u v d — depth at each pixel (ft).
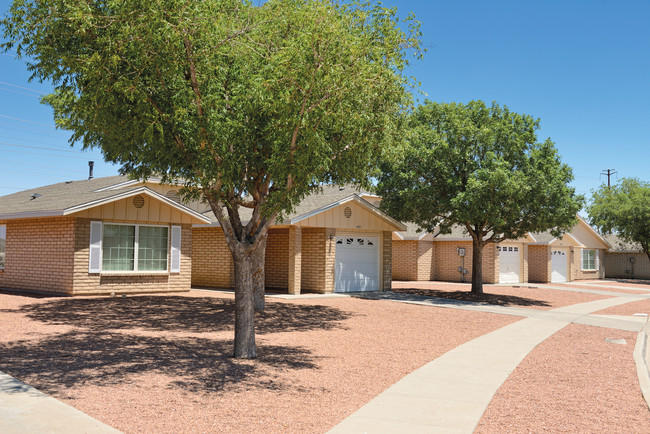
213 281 72.49
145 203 59.16
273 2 31.37
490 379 26.25
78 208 52.54
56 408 18.62
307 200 71.26
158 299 53.78
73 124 29.19
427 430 18.38
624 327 48.16
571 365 30.40
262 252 50.26
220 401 20.66
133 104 26.58
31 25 25.63
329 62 27.09
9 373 23.30
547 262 111.75
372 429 18.31
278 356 29.71
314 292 68.08
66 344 30.25
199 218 64.23
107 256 56.80
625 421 19.88
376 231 73.92
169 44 25.46
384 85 31.55
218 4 27.27
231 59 29.43
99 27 25.18
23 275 59.57
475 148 65.57
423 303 60.59
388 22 31.81
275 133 27.78
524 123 66.13
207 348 30.96
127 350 29.30
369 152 36.73
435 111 69.05
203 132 26.32
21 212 56.59
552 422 19.57
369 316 48.70
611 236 150.61
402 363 29.35
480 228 72.43
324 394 22.49
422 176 68.23
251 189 34.27
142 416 18.42
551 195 62.85
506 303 64.75
